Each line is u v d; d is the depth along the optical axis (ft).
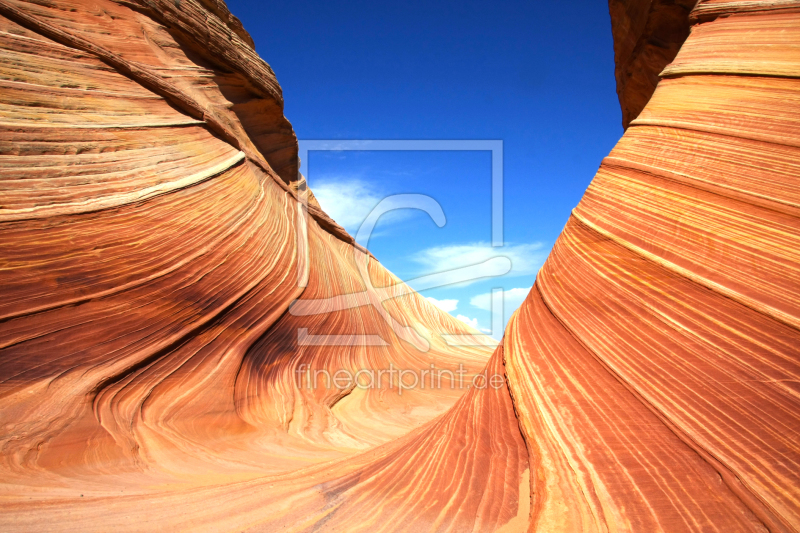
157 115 31.42
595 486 8.19
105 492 11.80
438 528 8.41
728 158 11.70
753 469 7.32
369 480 11.15
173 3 37.65
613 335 10.81
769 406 7.84
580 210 15.20
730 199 10.82
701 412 8.41
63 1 28.84
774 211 9.96
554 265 14.78
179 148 31.40
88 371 18.51
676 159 12.89
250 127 48.91
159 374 21.72
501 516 8.57
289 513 9.74
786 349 8.16
